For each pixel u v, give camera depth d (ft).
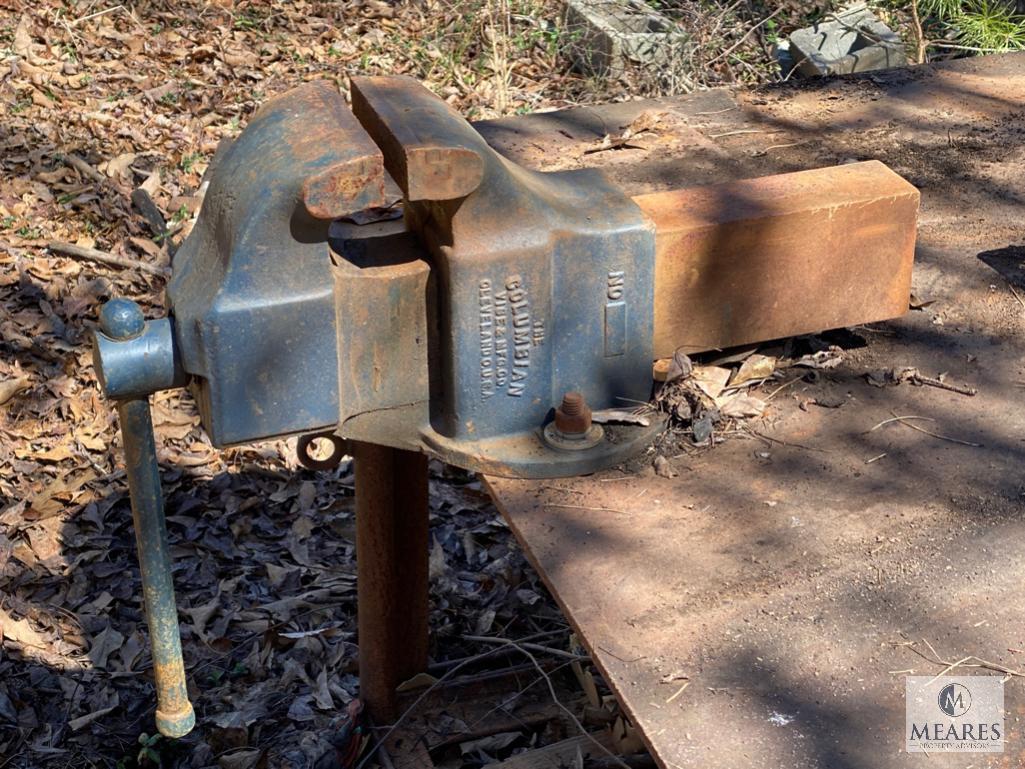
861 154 4.26
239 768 4.20
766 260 3.10
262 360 2.57
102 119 8.18
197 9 10.11
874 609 2.59
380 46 10.02
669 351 3.14
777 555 2.74
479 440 2.88
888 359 3.38
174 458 5.60
